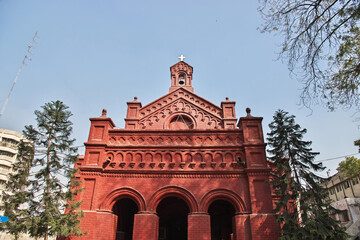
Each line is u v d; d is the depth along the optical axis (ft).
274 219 57.57
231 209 76.59
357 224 116.57
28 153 66.49
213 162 65.41
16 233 60.08
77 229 56.59
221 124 83.71
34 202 62.59
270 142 67.82
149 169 65.26
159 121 84.69
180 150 67.62
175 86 93.91
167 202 80.23
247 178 63.05
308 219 54.95
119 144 69.56
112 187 63.87
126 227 77.25
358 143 78.23
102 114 73.51
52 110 70.38
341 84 39.55
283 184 61.11
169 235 79.25
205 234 57.62
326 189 61.05
